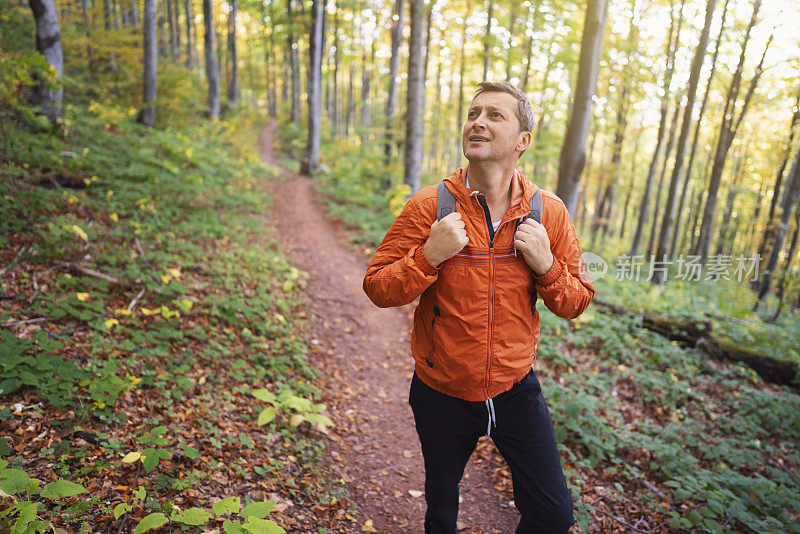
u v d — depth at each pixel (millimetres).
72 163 6586
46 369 2840
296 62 29656
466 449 1846
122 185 7133
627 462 3713
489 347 1656
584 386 4859
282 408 3561
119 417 2805
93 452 2471
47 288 4023
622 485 3445
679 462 3637
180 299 4637
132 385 2992
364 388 4539
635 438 4004
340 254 8711
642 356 6316
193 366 3758
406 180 11875
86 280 4250
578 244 1796
